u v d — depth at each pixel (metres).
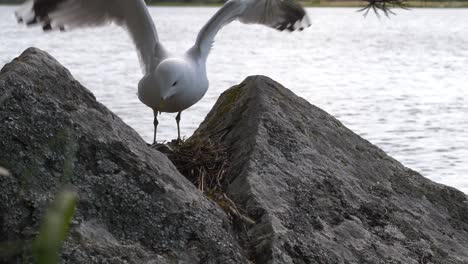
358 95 23.78
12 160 4.71
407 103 21.94
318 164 6.24
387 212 6.24
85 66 31.55
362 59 41.34
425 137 16.20
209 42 6.64
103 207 4.82
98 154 4.96
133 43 6.62
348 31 81.69
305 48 50.75
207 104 18.56
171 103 6.38
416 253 6.00
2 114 4.82
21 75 4.97
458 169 13.17
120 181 4.92
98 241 4.64
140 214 4.88
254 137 6.16
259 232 5.32
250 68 33.28
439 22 111.94
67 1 6.17
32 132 4.84
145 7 6.32
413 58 42.47
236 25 91.88
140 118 16.36
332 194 6.04
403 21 115.44
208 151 6.20
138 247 4.75
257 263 5.18
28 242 4.46
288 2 6.82
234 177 5.90
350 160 6.66
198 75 6.45
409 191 6.73
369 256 5.65
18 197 4.62
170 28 84.50
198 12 165.00
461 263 6.12
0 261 4.38
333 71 33.19
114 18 6.49
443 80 29.72
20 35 57.31
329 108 20.66
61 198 2.57
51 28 6.25
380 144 15.51
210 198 5.50
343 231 5.77
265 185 5.75
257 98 6.60
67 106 5.05
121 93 21.16
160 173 5.10
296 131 6.44
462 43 58.28
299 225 5.56
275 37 67.00
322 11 171.62
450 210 6.76
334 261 5.41
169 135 14.59
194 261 4.85
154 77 6.23
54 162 4.82
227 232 5.15
